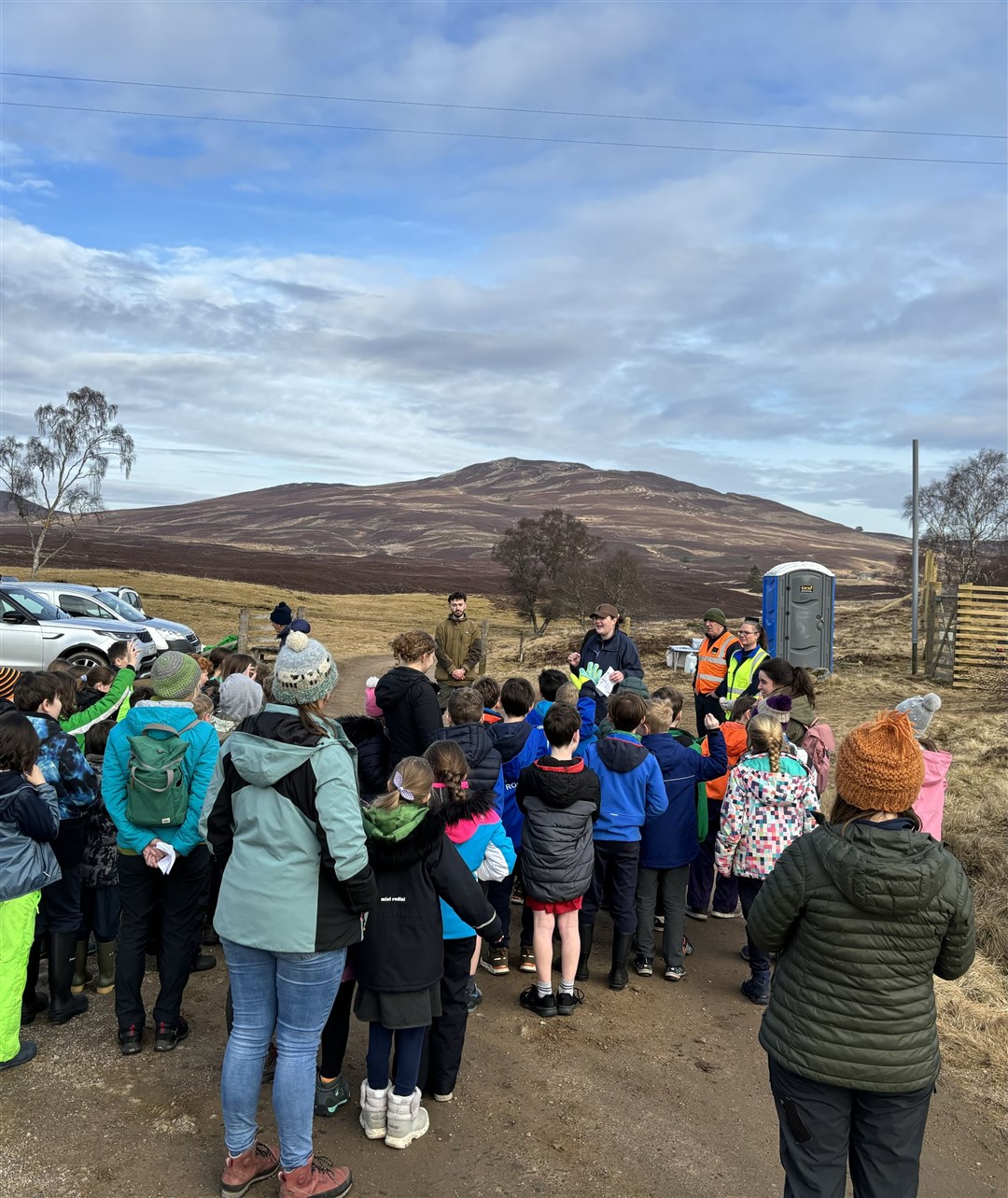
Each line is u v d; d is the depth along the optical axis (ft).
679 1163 11.91
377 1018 11.64
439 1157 11.75
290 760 10.11
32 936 13.58
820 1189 8.39
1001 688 55.77
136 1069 13.48
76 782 14.61
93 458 217.97
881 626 97.25
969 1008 16.93
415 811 11.53
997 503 138.21
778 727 16.17
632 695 17.34
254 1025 10.66
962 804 30.25
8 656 51.24
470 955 13.01
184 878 13.93
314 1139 12.06
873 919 8.29
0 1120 11.96
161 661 13.69
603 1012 16.43
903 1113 8.44
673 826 17.76
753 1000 17.10
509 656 98.99
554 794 15.57
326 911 10.32
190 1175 11.03
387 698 16.46
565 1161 11.80
